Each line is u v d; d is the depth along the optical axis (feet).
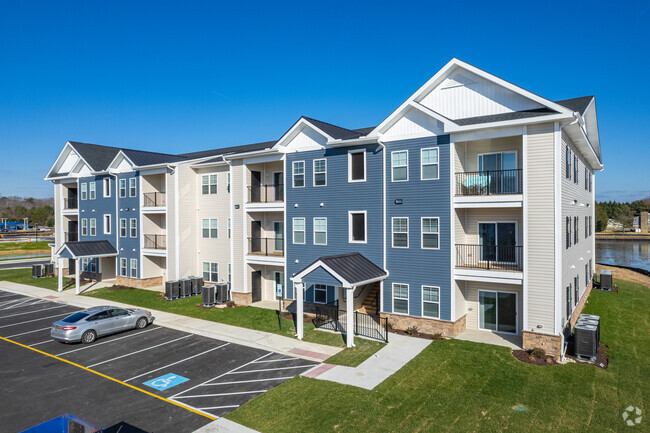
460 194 59.98
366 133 82.28
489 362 49.98
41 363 52.47
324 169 72.59
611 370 47.55
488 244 61.36
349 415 38.09
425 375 46.68
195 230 97.91
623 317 69.77
